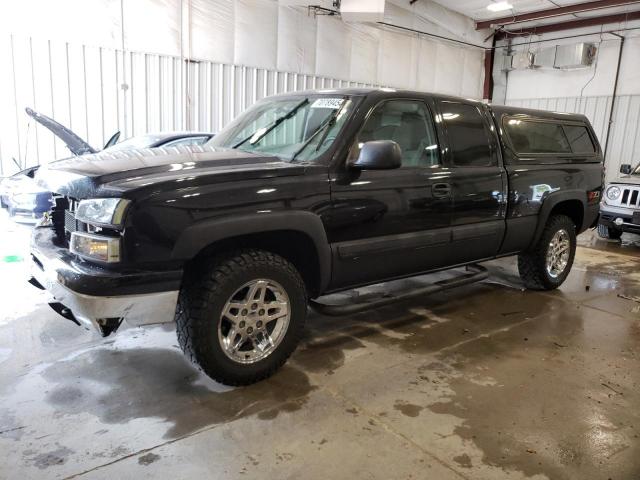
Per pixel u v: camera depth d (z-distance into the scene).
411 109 3.62
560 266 5.11
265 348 2.96
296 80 11.24
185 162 2.90
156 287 2.52
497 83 15.15
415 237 3.55
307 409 2.71
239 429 2.50
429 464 2.28
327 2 10.60
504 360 3.44
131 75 9.13
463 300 4.75
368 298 4.71
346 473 2.20
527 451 2.41
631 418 2.74
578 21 13.10
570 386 3.09
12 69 8.19
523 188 4.36
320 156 3.15
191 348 2.74
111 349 3.38
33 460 2.22
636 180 8.20
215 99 10.12
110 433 2.44
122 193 2.46
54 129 5.88
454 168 3.81
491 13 13.49
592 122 13.20
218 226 2.62
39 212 5.84
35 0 8.16
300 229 2.92
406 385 3.03
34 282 3.26
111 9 8.75
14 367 3.08
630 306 4.74
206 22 9.72
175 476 2.14
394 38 12.84
